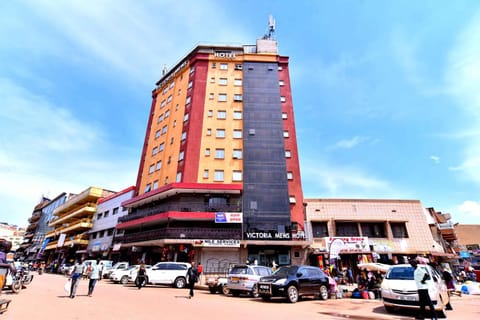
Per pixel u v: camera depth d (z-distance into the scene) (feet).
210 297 44.86
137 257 99.30
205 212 83.15
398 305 31.01
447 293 35.22
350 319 27.27
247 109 104.17
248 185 89.97
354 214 94.89
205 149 97.96
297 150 99.45
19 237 394.93
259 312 29.48
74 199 159.53
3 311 23.34
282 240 80.84
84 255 135.13
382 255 88.28
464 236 170.19
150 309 29.04
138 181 118.93
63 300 33.65
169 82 130.00
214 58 117.39
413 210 96.22
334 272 69.62
